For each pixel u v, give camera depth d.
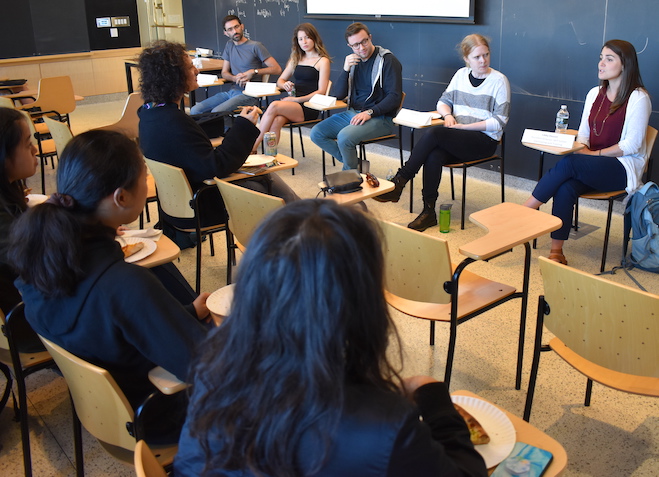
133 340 1.38
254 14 6.85
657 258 3.19
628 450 2.02
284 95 6.43
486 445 1.18
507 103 3.90
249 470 0.78
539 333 1.95
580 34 4.09
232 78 6.21
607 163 3.24
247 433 0.76
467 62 3.99
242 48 6.16
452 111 4.16
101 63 8.63
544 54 4.32
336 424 0.72
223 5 7.28
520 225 2.23
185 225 3.12
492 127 3.87
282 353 0.74
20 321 1.97
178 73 2.89
